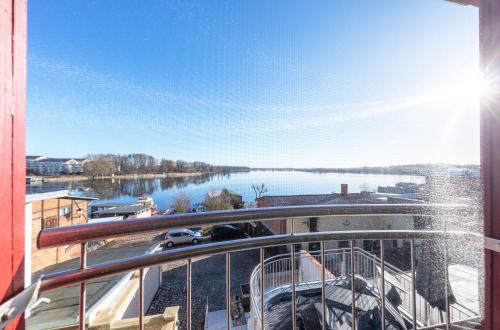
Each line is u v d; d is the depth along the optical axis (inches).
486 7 35.8
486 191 35.5
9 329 19.3
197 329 118.3
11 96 19.4
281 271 110.9
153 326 90.6
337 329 70.2
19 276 20.0
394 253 104.5
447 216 48.1
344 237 43.2
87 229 25.9
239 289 124.8
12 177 19.5
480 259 38.7
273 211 37.9
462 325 52.3
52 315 69.6
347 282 95.6
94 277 26.9
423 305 69.3
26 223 21.9
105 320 83.1
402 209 47.1
